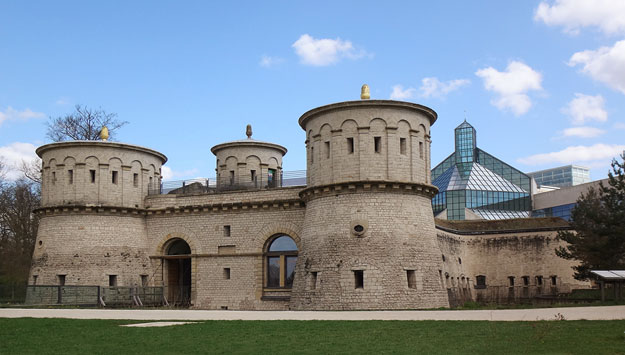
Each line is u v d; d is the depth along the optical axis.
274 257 44.28
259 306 43.41
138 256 47.31
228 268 45.12
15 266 63.53
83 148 46.97
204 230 46.41
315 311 33.47
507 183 91.25
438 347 18.47
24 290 48.56
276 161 55.81
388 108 38.53
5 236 66.25
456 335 20.73
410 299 36.28
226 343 19.62
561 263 49.34
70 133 64.50
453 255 48.97
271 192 44.41
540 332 20.53
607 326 21.94
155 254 47.75
